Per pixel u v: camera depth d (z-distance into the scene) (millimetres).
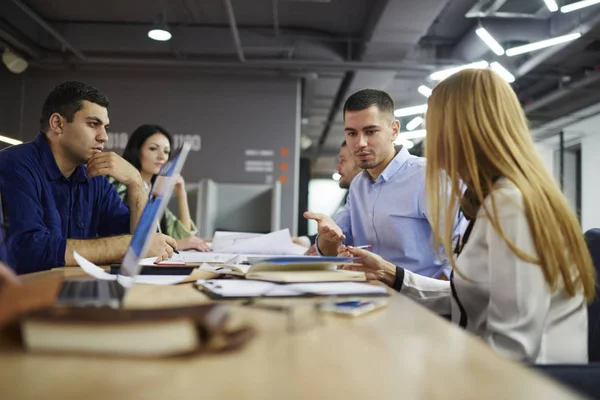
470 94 1058
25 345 499
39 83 6285
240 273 1134
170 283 1078
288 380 430
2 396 381
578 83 6551
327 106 9359
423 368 469
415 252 2119
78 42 6098
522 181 951
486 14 5012
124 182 1927
